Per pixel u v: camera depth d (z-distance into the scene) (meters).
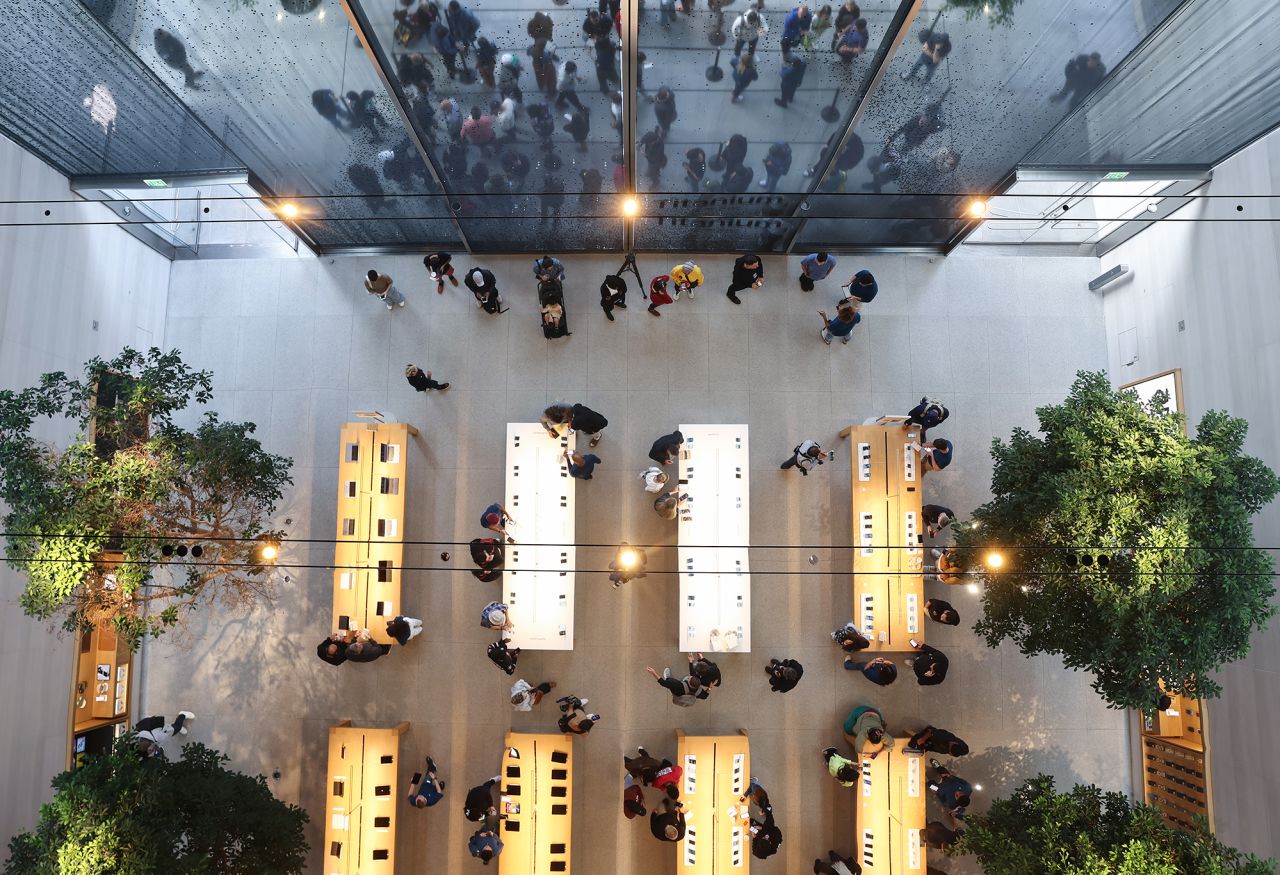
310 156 11.17
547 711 12.38
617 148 10.88
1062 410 9.76
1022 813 9.98
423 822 12.20
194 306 13.36
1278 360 9.97
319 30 8.68
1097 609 9.05
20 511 9.33
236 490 10.91
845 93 9.80
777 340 13.19
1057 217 12.59
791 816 12.16
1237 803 10.26
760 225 12.84
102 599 10.20
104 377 10.61
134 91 9.96
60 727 10.95
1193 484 8.71
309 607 12.70
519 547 11.95
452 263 13.34
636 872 12.02
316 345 13.28
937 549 12.48
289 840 10.21
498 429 13.03
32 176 10.74
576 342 13.18
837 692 12.41
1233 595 8.51
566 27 8.73
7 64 9.42
